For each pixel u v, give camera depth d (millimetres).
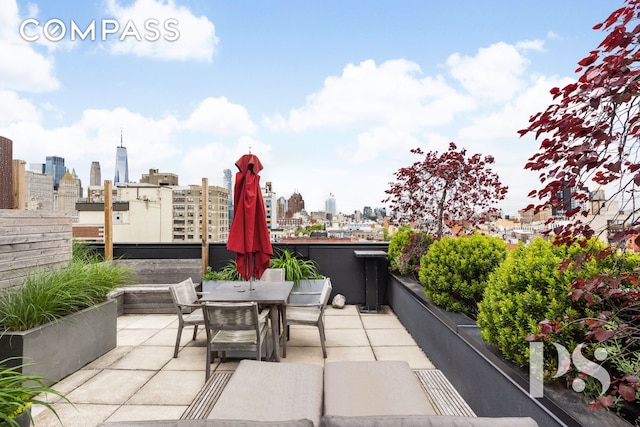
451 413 2568
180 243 6352
